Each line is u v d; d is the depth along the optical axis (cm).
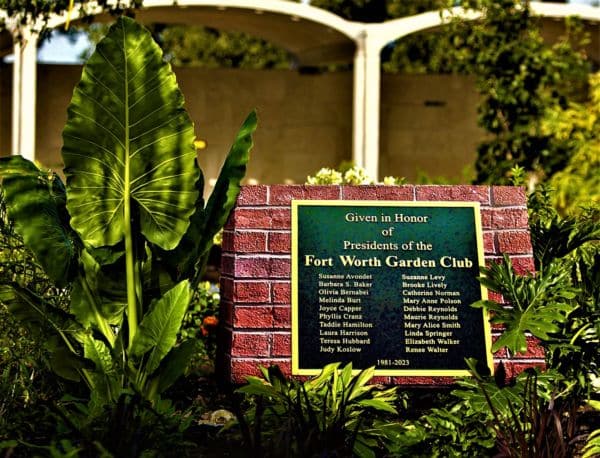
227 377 598
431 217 612
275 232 601
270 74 1925
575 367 616
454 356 596
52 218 586
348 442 510
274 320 592
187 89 1900
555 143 1545
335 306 596
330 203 607
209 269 1236
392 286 600
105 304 589
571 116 1586
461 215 614
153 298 601
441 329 599
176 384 648
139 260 593
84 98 557
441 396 617
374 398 554
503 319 577
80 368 564
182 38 3044
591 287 642
